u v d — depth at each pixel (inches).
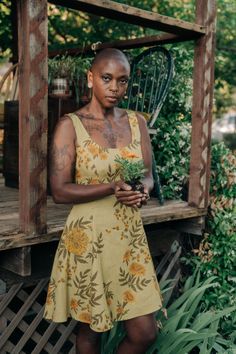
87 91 143.5
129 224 89.3
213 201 142.9
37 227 99.4
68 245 88.9
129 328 92.7
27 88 95.2
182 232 148.3
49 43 262.4
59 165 84.7
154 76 154.0
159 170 152.5
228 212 144.5
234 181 144.5
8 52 270.5
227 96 371.2
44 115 97.7
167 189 148.9
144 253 91.4
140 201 81.6
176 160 151.9
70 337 126.0
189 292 127.9
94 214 86.3
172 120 153.3
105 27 261.4
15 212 121.1
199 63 134.3
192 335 114.1
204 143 135.6
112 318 88.9
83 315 88.4
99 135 86.2
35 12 94.3
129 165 82.4
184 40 140.3
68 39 266.7
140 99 161.0
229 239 143.6
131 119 91.4
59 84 140.1
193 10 274.1
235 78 316.2
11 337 145.3
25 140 96.9
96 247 85.9
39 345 119.0
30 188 97.4
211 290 146.1
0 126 177.0
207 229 146.9
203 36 132.9
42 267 116.0
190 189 138.6
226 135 406.9
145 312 90.2
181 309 118.8
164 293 135.8
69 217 89.8
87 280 87.2
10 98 183.6
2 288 109.9
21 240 97.4
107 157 85.4
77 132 85.4
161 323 118.4
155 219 125.3
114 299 88.8
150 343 93.5
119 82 85.4
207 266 144.4
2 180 179.3
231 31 298.5
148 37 149.6
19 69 96.7
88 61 146.0
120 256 88.4
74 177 88.1
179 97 156.5
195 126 136.2
